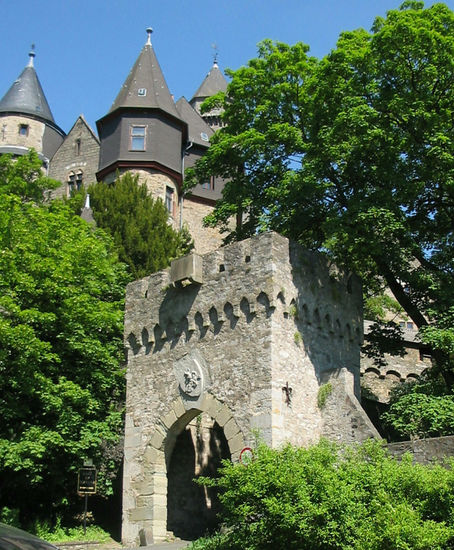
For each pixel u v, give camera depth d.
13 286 22.92
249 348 19.05
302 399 19.08
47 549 8.32
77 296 23.19
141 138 44.62
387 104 22.55
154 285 22.16
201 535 21.48
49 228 24.62
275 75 26.97
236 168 28.33
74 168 51.88
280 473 13.72
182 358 20.66
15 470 20.61
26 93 57.53
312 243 25.23
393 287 24.39
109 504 23.70
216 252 20.70
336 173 23.97
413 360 29.80
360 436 18.67
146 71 47.03
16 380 21.75
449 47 22.22
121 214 34.50
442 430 19.23
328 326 20.64
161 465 20.50
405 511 12.79
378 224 21.05
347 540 12.87
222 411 19.12
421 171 22.38
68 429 21.78
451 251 24.41
